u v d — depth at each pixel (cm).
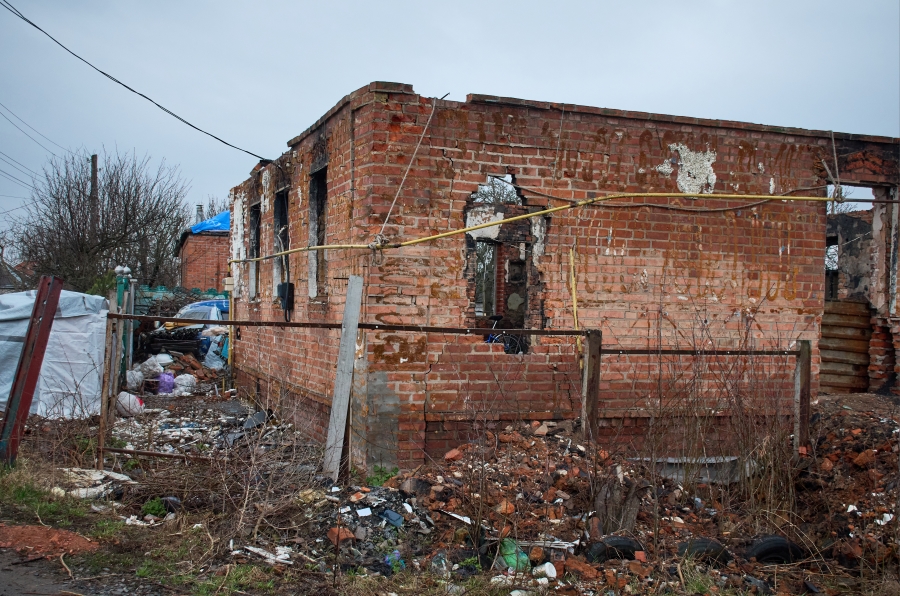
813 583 578
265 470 622
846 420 784
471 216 1238
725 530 657
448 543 562
